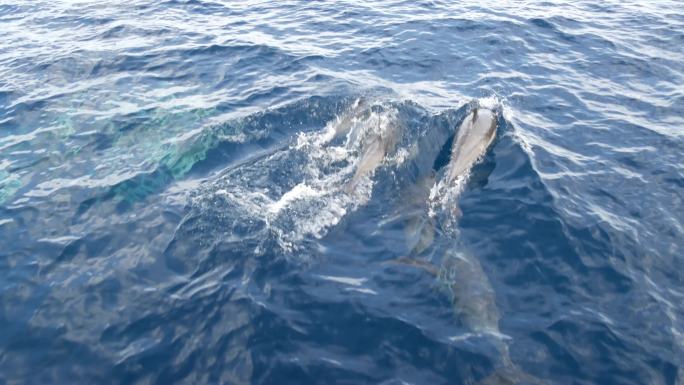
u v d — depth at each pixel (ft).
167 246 36.94
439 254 35.88
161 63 65.77
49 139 50.85
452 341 30.01
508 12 79.61
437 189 41.75
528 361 29.12
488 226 38.34
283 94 56.85
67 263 36.14
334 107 53.93
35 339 30.83
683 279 34.68
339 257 35.70
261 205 40.06
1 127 53.31
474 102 54.39
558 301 32.81
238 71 62.90
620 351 29.86
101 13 84.38
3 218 40.40
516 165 44.42
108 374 28.68
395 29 74.08
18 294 33.81
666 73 61.93
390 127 47.06
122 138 50.47
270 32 74.43
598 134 49.96
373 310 31.86
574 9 81.46
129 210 40.73
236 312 31.89
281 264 35.09
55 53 69.77
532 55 66.23
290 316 31.58
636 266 35.47
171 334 30.78
